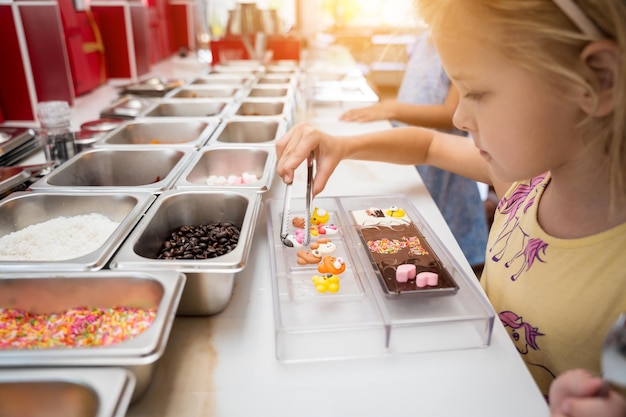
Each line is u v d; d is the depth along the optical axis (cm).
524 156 62
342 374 64
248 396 60
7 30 155
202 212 100
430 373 65
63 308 70
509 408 59
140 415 58
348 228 98
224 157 130
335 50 340
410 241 92
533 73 56
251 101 182
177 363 66
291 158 95
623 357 46
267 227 97
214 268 71
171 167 130
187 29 335
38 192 99
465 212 195
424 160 123
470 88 61
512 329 80
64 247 89
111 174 130
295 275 83
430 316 73
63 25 195
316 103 215
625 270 67
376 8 462
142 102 188
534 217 80
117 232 81
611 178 60
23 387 51
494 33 55
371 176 132
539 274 76
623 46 51
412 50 227
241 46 275
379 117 184
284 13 369
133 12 243
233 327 73
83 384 51
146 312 69
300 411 58
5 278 68
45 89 178
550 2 53
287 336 71
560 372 74
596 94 54
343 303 77
